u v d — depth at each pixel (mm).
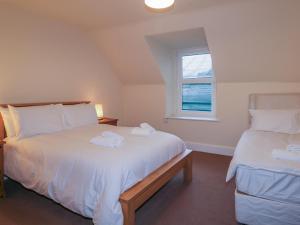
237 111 3809
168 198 2424
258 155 2002
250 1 2605
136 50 3951
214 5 2738
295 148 2033
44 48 3291
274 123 3119
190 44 4176
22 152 2383
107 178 1723
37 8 2930
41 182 2115
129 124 5031
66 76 3654
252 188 1856
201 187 2689
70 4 2779
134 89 4855
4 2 2756
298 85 3350
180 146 2818
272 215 1796
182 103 4691
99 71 4312
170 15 3080
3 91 2840
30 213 2115
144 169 2051
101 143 2225
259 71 3441
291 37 2857
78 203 1811
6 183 2771
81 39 3893
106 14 3096
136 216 2084
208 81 4324
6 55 2848
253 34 2982
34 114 2760
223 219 2039
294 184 1729
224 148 3977
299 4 2482
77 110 3375
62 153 2068
